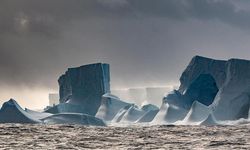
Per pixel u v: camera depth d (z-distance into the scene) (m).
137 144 178.50
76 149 160.88
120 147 167.25
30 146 167.50
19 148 160.88
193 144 177.88
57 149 160.25
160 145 174.25
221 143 180.00
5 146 166.75
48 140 195.50
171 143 182.25
